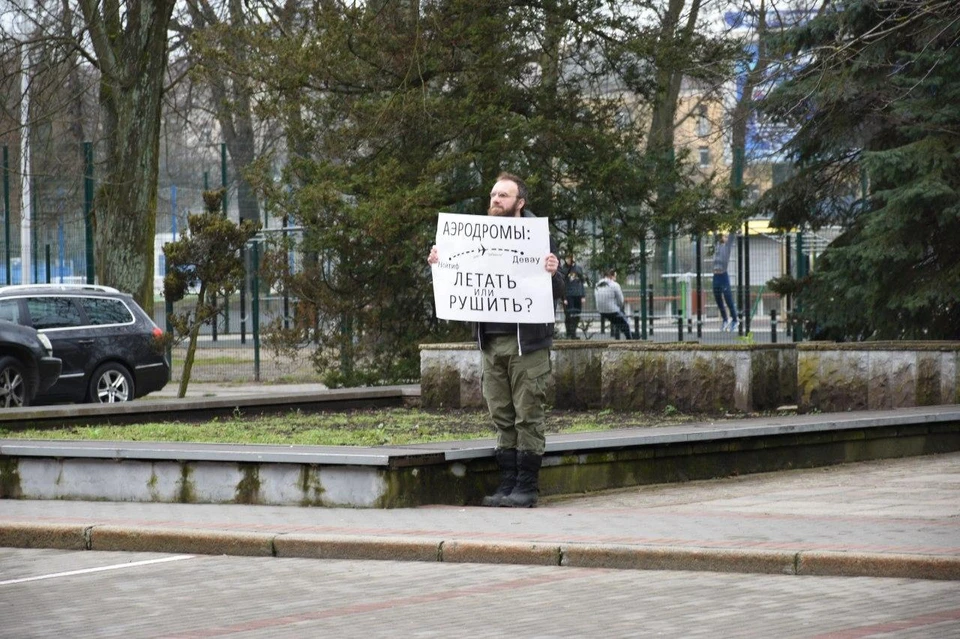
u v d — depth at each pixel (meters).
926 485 11.22
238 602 7.62
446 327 24.56
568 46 25.06
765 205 24.41
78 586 8.26
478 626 6.80
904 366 15.02
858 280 22.11
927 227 21.17
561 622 6.84
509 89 24.36
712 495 11.06
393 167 22.95
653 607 7.14
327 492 10.52
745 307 28.78
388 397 16.80
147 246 27.80
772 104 22.56
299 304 24.00
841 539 8.38
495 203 10.53
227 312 31.14
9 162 38.44
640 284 29.14
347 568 8.66
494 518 9.73
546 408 16.05
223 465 10.90
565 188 25.11
